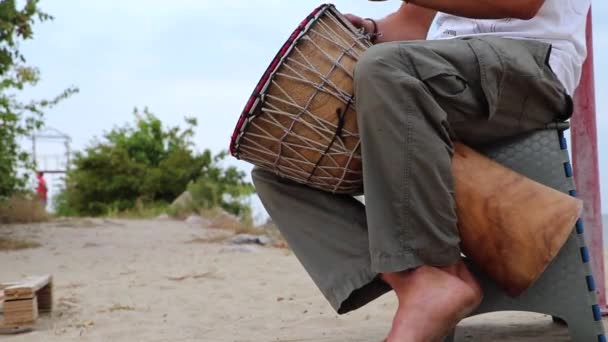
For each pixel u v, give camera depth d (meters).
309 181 2.44
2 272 6.61
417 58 2.18
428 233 2.12
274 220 2.58
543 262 2.20
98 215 20.77
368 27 2.66
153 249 8.61
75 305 4.53
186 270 6.60
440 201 2.12
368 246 2.40
